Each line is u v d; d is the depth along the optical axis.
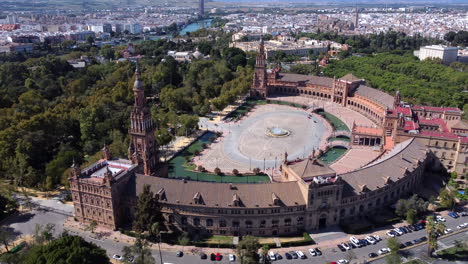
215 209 157.25
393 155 195.25
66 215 177.50
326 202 161.75
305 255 147.75
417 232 162.50
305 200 159.88
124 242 157.00
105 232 164.25
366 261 143.75
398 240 155.00
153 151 198.38
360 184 170.75
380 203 177.50
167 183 166.12
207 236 161.88
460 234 160.75
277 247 153.25
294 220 162.00
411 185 193.88
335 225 168.00
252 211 157.50
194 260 146.12
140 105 185.62
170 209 160.88
